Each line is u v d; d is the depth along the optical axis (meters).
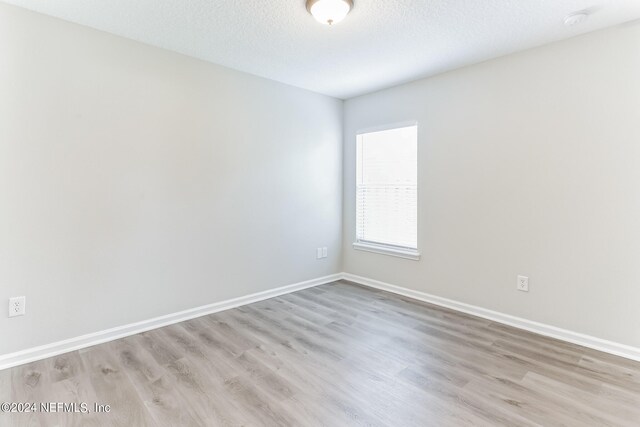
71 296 2.41
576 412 1.74
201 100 3.02
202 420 1.68
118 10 2.21
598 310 2.44
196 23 2.37
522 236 2.80
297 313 3.17
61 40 2.32
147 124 2.72
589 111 2.44
